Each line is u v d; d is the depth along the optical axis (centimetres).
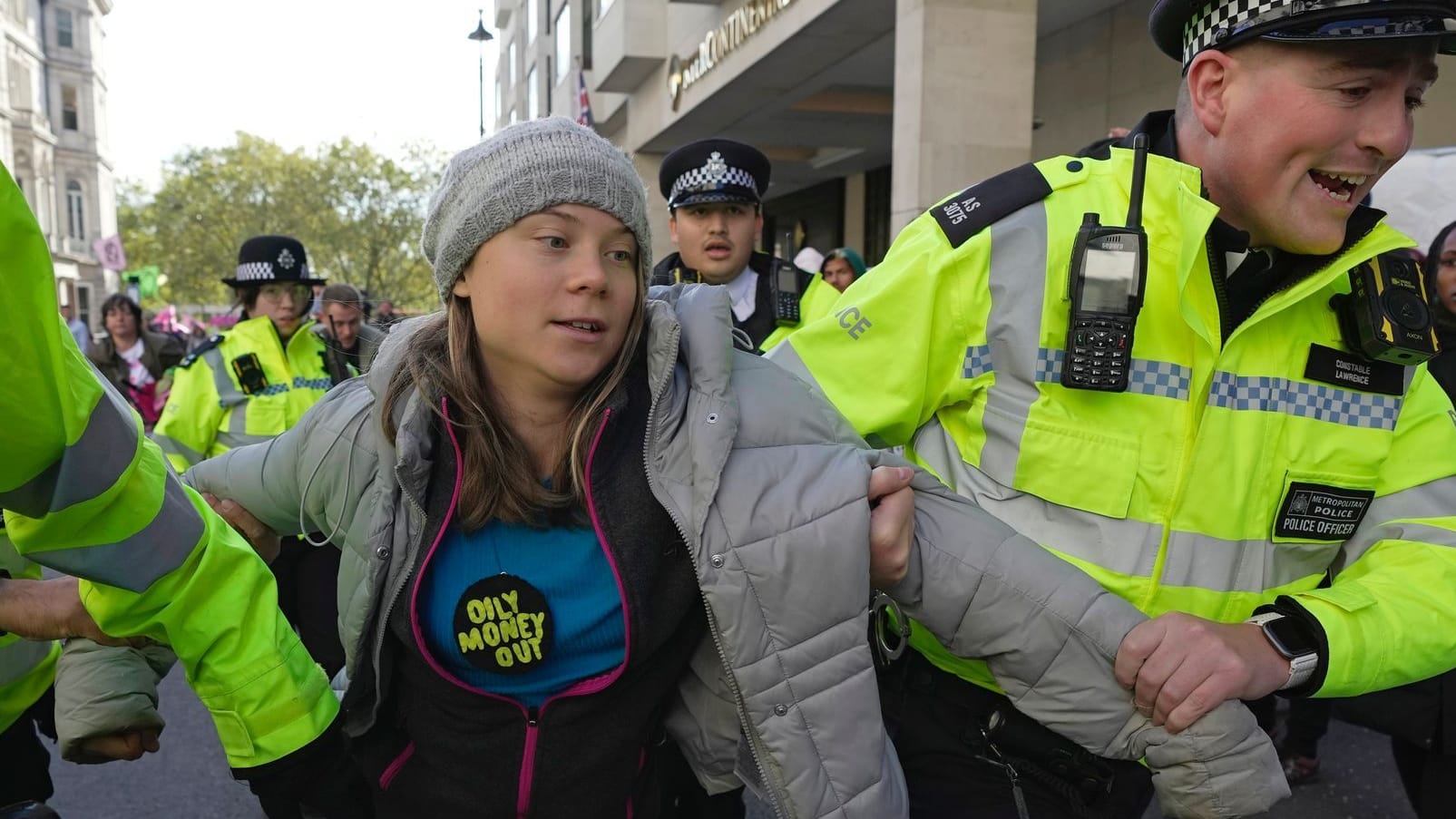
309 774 123
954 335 141
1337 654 118
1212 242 134
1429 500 138
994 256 139
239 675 116
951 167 727
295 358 399
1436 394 144
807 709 115
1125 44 895
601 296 111
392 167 3148
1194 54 132
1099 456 135
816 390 135
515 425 120
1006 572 122
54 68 5306
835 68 1088
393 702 127
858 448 127
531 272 109
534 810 122
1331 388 137
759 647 114
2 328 82
